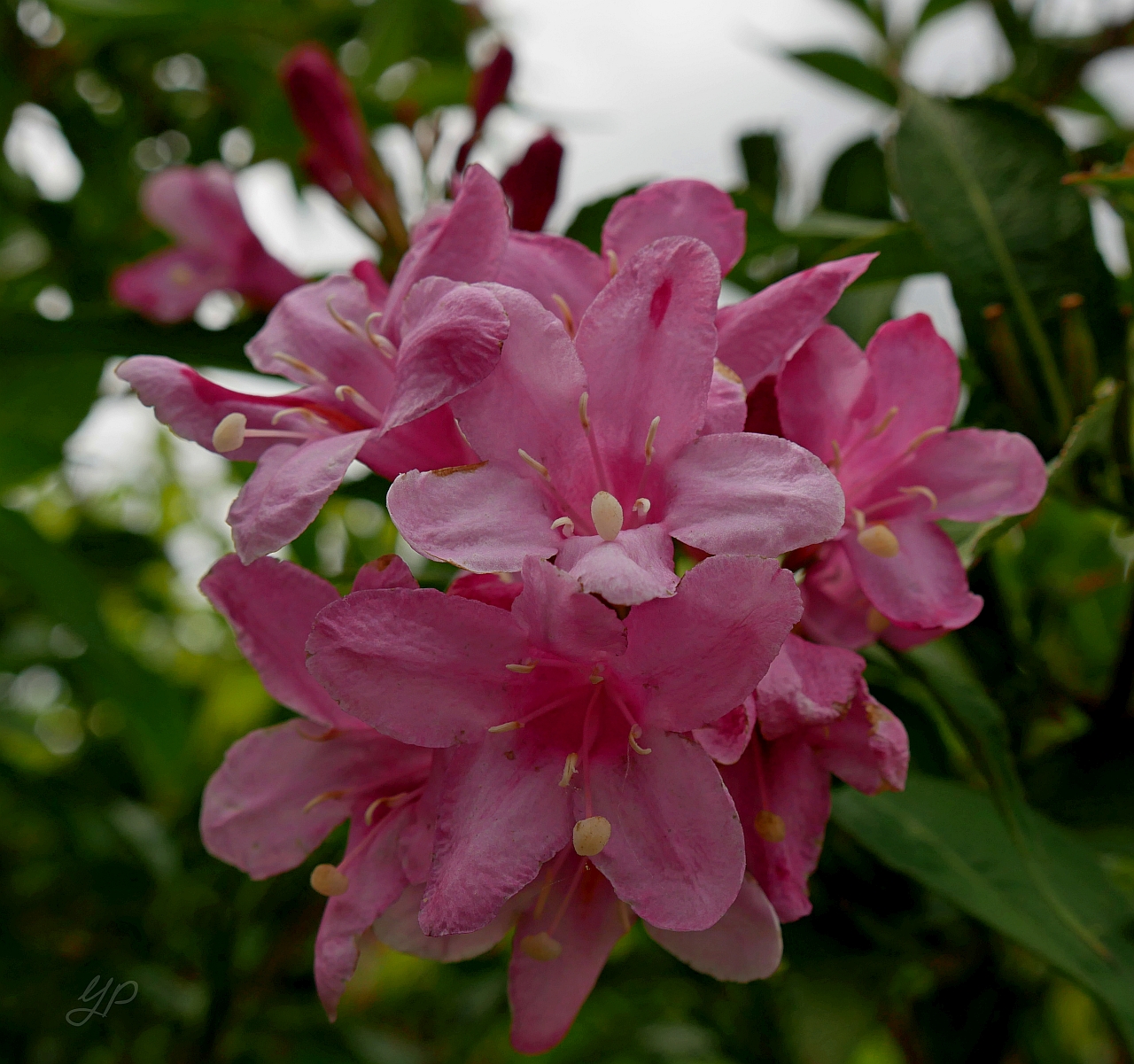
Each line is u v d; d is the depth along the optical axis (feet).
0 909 0.62
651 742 0.27
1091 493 0.40
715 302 0.27
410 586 0.27
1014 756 0.41
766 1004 0.50
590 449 0.28
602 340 0.28
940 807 0.37
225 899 0.56
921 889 0.45
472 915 0.25
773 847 0.28
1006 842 0.36
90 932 0.62
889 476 0.32
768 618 0.25
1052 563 0.52
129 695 0.62
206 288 0.58
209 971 0.55
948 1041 0.46
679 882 0.25
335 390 0.33
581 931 0.31
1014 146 0.41
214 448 0.30
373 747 0.32
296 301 0.34
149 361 0.32
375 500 0.42
